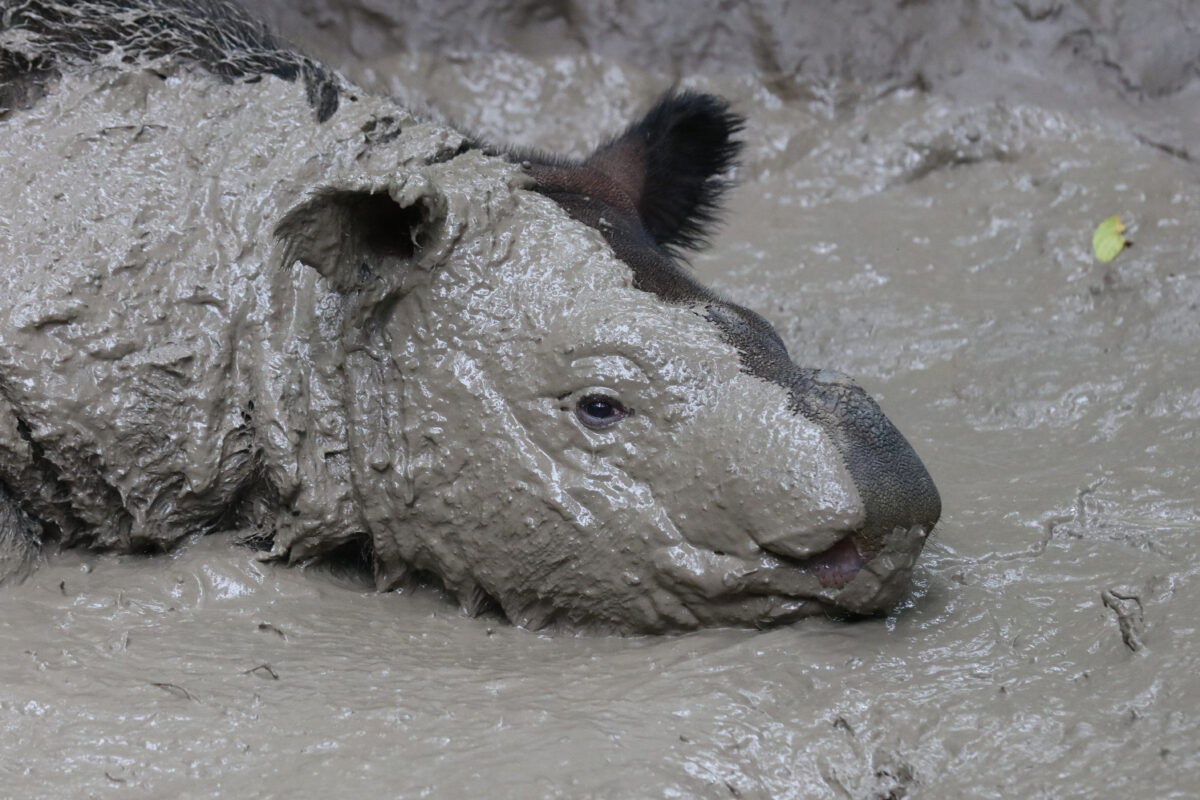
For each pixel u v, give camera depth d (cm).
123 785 978
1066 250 2245
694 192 1628
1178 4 2683
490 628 1224
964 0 2762
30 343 1265
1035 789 966
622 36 2814
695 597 1155
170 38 1474
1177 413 1684
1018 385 1803
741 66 2800
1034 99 2658
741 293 2195
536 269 1227
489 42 2812
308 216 1173
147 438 1280
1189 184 2412
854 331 2039
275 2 2762
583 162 1521
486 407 1189
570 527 1162
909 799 970
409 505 1220
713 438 1138
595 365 1170
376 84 2745
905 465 1121
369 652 1170
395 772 983
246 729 1038
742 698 1065
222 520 1326
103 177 1365
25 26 1462
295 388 1270
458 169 1312
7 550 1311
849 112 2744
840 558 1121
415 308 1233
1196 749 991
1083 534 1368
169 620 1227
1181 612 1169
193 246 1326
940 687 1081
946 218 2452
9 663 1133
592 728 1028
